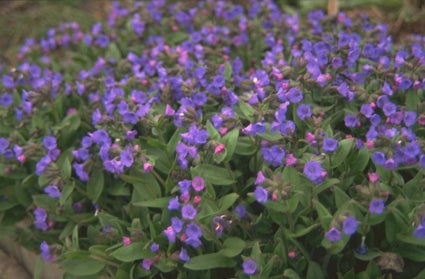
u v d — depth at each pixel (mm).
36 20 1890
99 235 1182
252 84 1275
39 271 1204
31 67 1446
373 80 1236
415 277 1072
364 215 1075
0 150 1259
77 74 1438
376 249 1074
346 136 1146
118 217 1241
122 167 1108
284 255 1072
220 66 1314
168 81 1278
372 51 1287
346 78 1249
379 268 1068
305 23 1515
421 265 1096
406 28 1631
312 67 1200
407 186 1104
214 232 1097
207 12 1602
